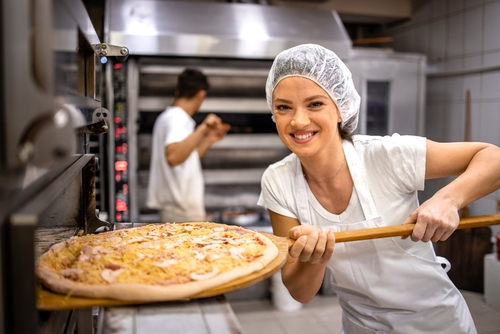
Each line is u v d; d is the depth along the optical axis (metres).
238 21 2.91
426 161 1.24
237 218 3.17
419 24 3.48
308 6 3.50
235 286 0.90
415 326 1.33
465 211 2.92
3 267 0.61
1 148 0.55
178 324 0.86
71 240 1.13
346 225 1.31
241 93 3.09
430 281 1.30
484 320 2.29
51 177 0.85
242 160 3.25
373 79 3.15
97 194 2.77
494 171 1.18
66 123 0.62
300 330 2.62
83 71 1.12
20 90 0.55
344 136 1.35
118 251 1.07
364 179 1.29
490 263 2.49
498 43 2.73
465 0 2.99
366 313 1.39
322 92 1.16
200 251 1.09
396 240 1.29
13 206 0.64
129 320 0.88
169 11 2.83
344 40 3.00
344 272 1.34
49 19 0.57
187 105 2.75
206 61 2.87
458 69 3.08
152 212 3.11
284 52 1.28
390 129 3.22
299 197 1.34
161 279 0.91
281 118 1.20
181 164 2.73
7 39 0.54
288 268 1.31
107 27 2.65
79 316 1.25
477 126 2.96
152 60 2.79
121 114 2.77
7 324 0.62
